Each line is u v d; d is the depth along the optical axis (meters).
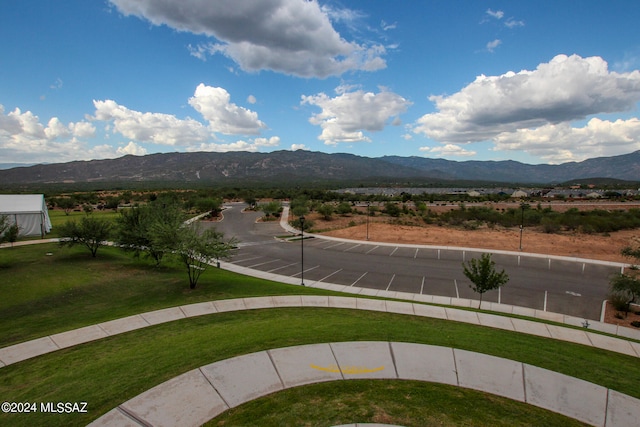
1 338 10.25
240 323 11.02
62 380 7.34
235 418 6.05
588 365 8.66
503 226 44.78
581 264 23.98
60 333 10.27
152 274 19.02
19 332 10.76
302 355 8.38
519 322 12.69
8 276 18.38
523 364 8.30
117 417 6.06
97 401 6.52
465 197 105.19
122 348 9.06
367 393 6.88
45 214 35.59
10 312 12.94
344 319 11.65
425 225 45.00
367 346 8.96
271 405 6.43
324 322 11.04
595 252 28.16
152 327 10.77
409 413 6.27
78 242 23.69
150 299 14.17
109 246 27.83
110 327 10.76
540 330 12.00
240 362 7.99
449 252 27.52
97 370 7.73
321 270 21.25
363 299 14.88
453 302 15.40
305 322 11.02
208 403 6.48
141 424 5.89
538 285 18.77
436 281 18.97
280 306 13.34
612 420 6.34
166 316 11.84
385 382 7.31
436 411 6.36
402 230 39.31
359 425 5.91
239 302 13.66
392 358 8.37
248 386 7.06
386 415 6.20
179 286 16.19
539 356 8.90
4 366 8.21
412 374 7.67
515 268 22.59
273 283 17.72
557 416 6.37
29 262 21.78
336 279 19.14
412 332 10.18
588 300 16.38
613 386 7.54
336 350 8.69
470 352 8.81
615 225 41.19
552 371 8.04
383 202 88.50
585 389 7.35
